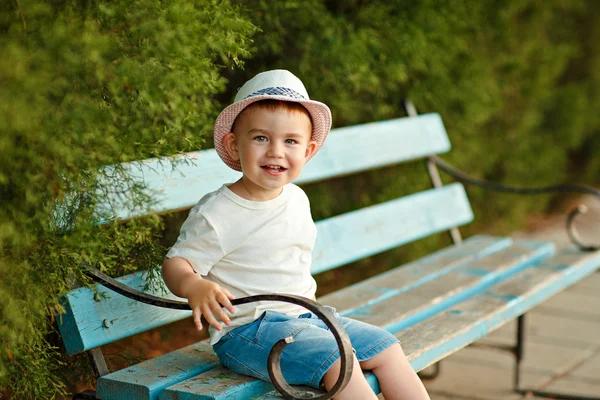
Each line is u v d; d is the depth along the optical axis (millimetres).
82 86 1789
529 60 5480
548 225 6301
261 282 1973
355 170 3180
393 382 1914
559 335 3930
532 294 2746
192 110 2025
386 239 3184
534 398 3184
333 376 1791
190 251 1910
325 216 3936
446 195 3631
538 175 6043
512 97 5441
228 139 2031
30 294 1795
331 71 3414
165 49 1812
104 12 1802
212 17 1997
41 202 1788
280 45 3371
